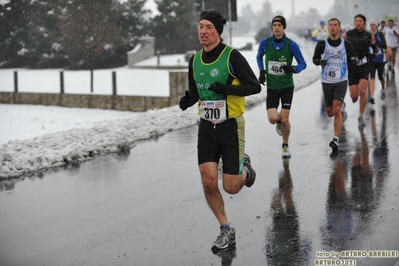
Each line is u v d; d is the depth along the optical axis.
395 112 14.07
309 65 30.72
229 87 5.45
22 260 5.69
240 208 7.04
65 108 28.53
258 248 5.68
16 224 6.79
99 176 8.91
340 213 6.65
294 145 10.67
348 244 5.68
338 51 9.88
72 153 9.95
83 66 48.19
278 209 6.92
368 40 12.16
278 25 9.18
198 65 5.66
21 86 37.00
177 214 6.92
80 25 39.81
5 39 51.88
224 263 5.35
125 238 6.17
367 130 11.88
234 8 22.23
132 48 50.19
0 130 21.36
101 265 5.47
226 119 5.64
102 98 27.36
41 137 11.74
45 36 50.59
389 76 23.33
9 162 9.40
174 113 14.51
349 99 16.86
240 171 5.73
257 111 15.36
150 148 10.93
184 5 52.94
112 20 41.12
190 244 5.89
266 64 9.48
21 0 50.62
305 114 14.52
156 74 39.94
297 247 5.66
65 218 6.95
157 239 6.10
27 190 8.26
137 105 26.06
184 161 9.74
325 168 8.81
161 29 53.38
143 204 7.39
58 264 5.55
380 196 7.24
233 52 5.56
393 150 9.87
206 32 5.52
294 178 8.32
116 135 11.28
